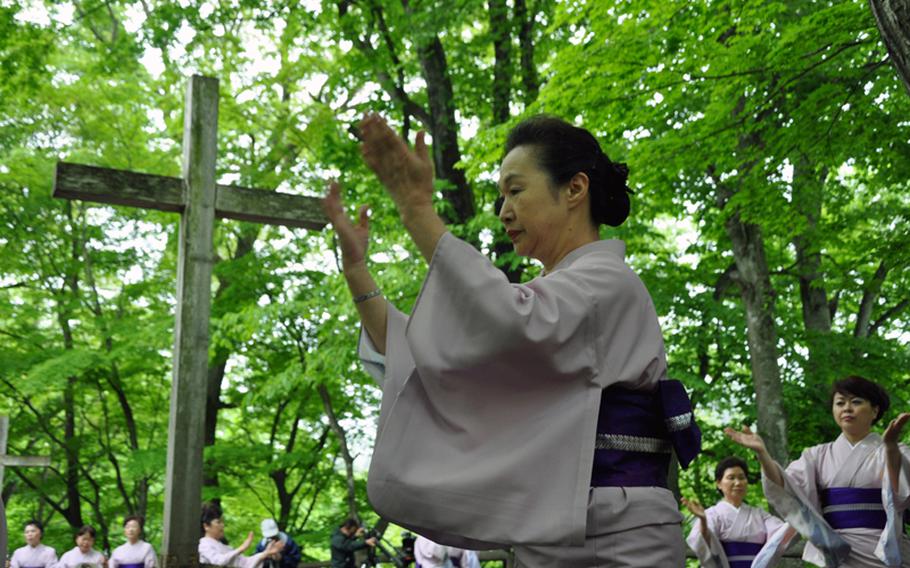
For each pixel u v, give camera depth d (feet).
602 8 26.58
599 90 27.45
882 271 38.88
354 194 42.01
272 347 56.13
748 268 40.24
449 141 43.52
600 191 5.65
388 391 5.32
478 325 4.77
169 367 56.49
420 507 4.88
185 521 20.17
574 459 4.82
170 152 54.44
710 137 28.63
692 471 51.29
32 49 43.11
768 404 39.01
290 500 59.72
